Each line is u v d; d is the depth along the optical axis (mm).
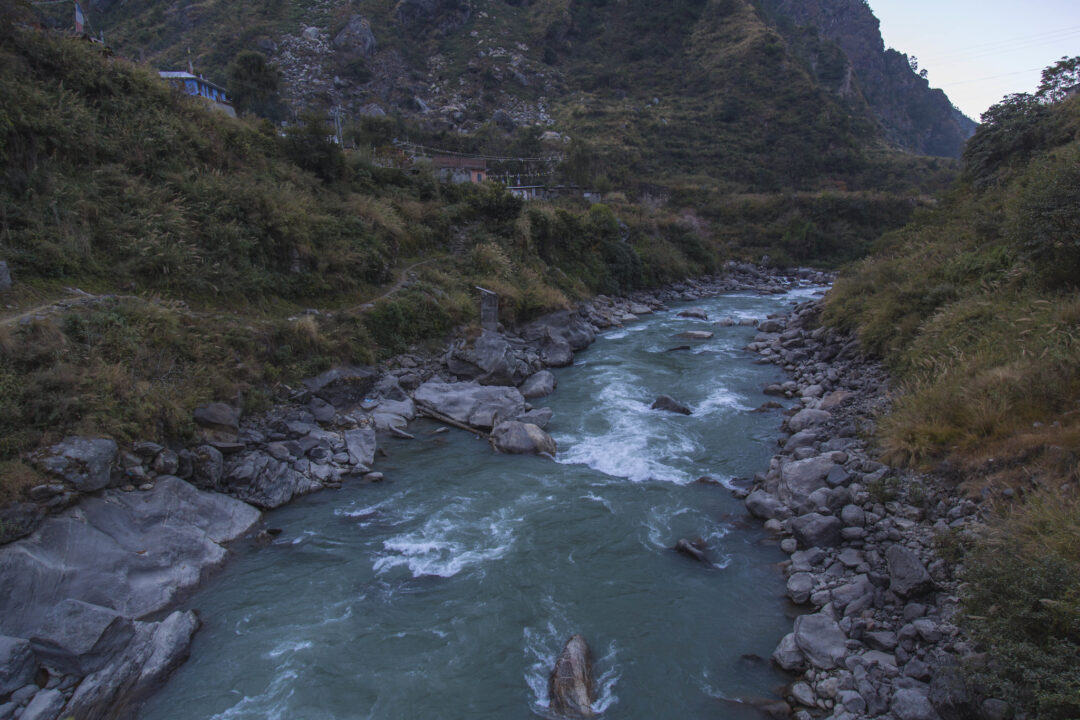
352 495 16031
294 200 27328
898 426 14945
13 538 10555
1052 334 14758
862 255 74312
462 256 36812
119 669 9320
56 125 19859
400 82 96062
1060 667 6891
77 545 11211
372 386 22766
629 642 10578
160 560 11945
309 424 18938
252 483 15289
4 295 15461
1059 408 12664
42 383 13023
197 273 21016
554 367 29484
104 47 26422
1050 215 16844
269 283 23297
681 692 9430
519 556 13180
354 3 107688
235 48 86375
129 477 13156
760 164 91438
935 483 12875
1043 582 7641
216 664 10039
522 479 16938
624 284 53188
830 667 9469
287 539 13836
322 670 9938
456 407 21609
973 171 33750
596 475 17172
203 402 16406
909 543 11633
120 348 15602
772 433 19953
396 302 27000
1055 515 9430
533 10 123562
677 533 14086
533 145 78125
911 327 22641
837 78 136375
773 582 12141
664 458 18172
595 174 79938
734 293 59469
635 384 26094
